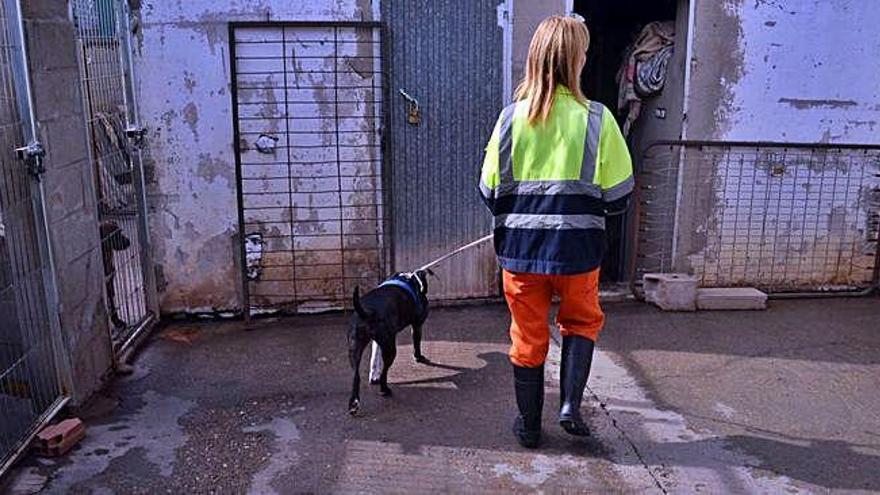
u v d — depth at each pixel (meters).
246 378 4.31
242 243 5.04
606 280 6.53
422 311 4.23
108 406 3.95
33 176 3.46
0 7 3.26
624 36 6.46
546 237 3.20
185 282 5.18
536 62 3.17
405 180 5.26
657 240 5.82
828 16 5.46
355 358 3.78
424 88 5.14
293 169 5.11
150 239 5.06
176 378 4.31
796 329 5.13
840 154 5.70
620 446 3.55
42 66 3.54
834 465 3.40
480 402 3.98
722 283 5.79
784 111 5.56
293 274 5.28
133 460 3.41
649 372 4.39
